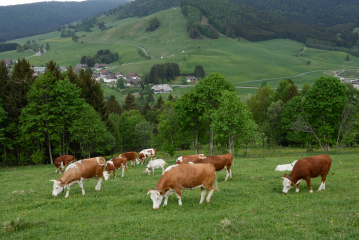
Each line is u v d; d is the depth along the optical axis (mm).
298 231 9570
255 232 9602
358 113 45969
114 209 13242
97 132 47562
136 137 76812
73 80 55844
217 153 45375
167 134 54562
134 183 19891
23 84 47969
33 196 16672
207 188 13547
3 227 10578
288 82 84188
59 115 45375
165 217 11492
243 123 40125
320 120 46719
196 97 46000
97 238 9656
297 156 38375
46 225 11164
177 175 13219
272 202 13586
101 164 17266
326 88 44062
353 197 13562
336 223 10070
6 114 46250
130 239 9438
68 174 15945
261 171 24250
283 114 66000
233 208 12836
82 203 14352
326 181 18344
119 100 189000
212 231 9820
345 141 46656
